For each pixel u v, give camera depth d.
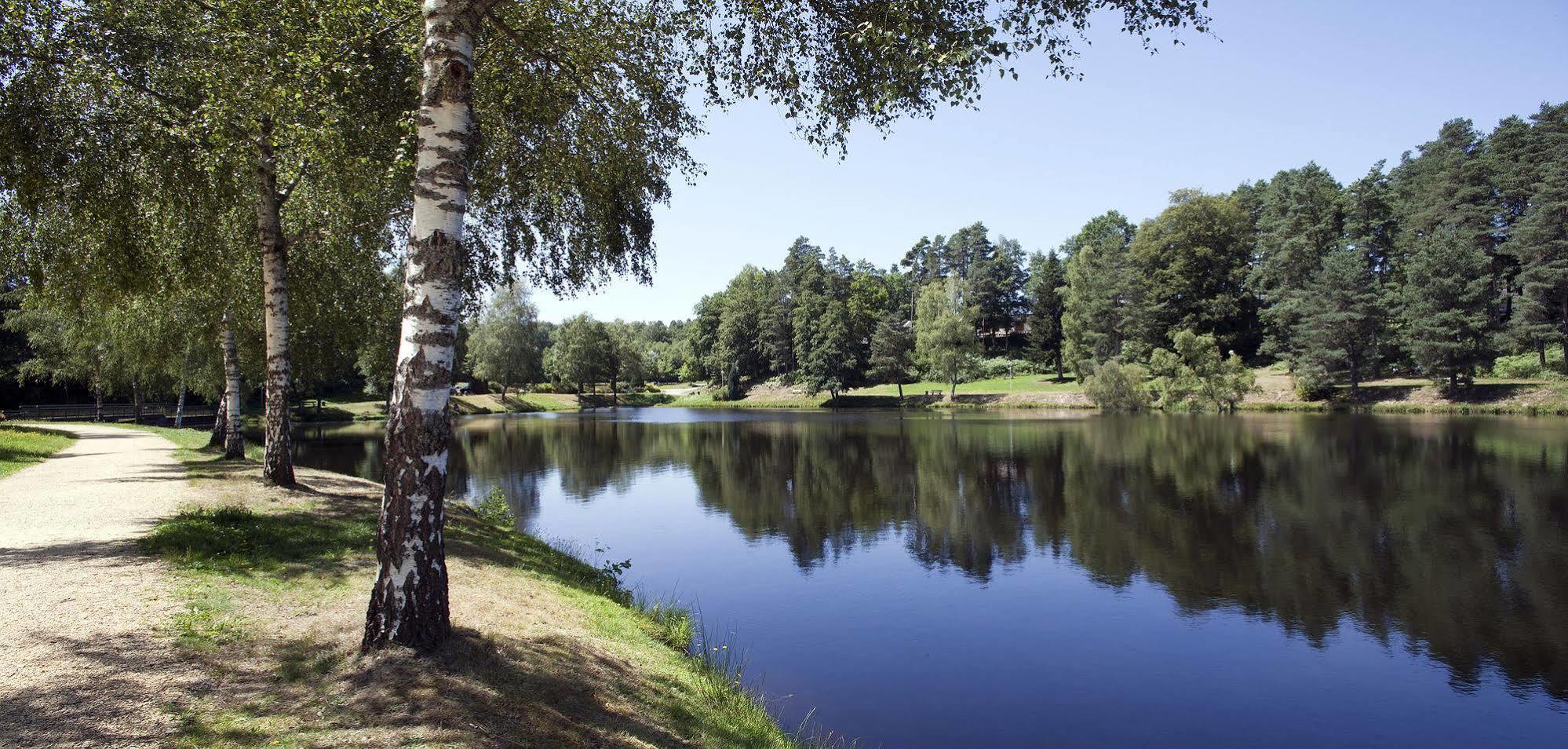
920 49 6.04
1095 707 8.93
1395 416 42.56
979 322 87.25
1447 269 45.12
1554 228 44.16
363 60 9.71
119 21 9.35
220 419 25.36
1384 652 10.63
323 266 15.54
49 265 11.41
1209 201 64.81
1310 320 50.12
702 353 98.00
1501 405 41.59
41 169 9.53
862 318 78.56
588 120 10.70
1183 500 21.25
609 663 6.55
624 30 10.27
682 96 11.22
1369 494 21.22
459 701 4.83
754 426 51.81
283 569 7.74
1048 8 6.47
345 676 5.04
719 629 11.35
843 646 10.70
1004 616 12.06
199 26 9.80
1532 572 13.97
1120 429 41.66
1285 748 8.00
